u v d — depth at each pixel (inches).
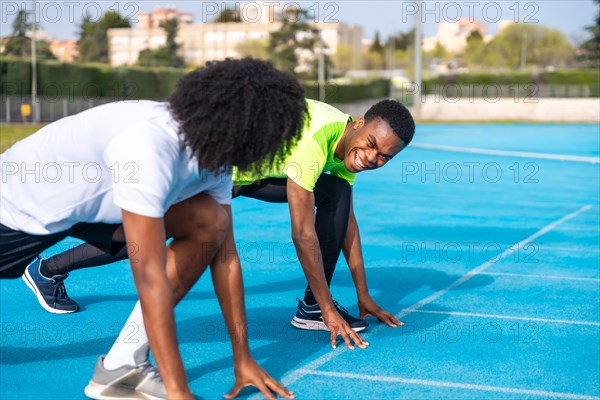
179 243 114.0
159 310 99.7
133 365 117.9
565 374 137.7
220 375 132.2
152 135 98.0
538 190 452.8
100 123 104.7
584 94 1847.9
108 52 2113.7
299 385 130.0
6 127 903.1
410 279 216.1
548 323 171.8
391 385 130.9
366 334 160.4
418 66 1419.8
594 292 202.8
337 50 3117.6
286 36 2603.3
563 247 271.9
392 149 137.9
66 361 139.4
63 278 171.0
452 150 767.1
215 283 117.8
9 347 146.8
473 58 2871.6
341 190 153.8
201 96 94.5
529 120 1572.3
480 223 327.6
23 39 1667.1
